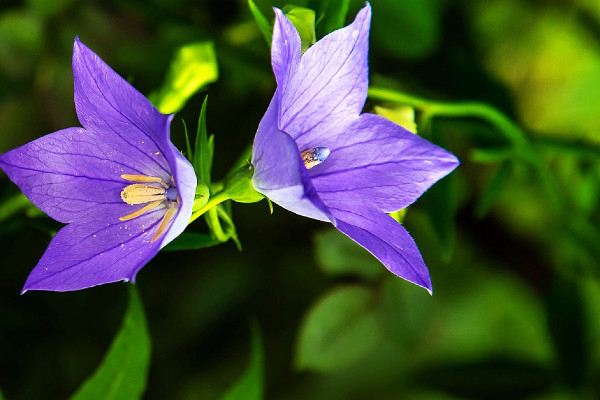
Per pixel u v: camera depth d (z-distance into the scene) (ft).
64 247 1.39
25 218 1.57
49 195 1.39
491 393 1.83
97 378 1.49
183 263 1.87
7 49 1.80
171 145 1.31
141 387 1.50
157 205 1.42
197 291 1.87
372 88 1.60
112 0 1.79
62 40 1.81
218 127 1.83
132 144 1.40
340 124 1.40
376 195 1.40
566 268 1.80
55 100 1.83
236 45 1.76
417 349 1.81
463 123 1.73
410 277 1.37
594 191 1.85
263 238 1.87
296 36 1.34
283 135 1.32
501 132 1.73
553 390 1.83
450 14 1.84
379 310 1.74
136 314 1.49
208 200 1.42
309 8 1.50
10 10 1.80
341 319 1.74
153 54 1.80
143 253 1.38
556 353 1.80
